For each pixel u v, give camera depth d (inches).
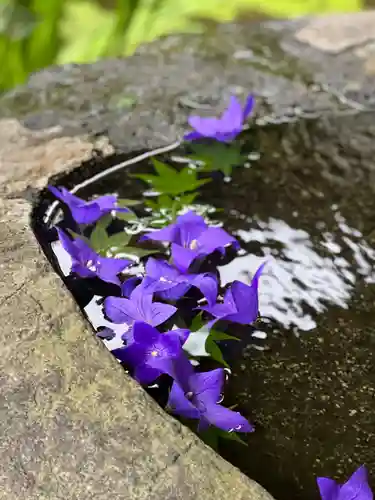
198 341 19.8
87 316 19.9
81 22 45.4
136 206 23.9
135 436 16.5
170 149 26.0
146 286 19.8
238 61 30.3
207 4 41.7
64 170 24.3
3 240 20.8
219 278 21.7
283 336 20.3
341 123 27.8
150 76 29.1
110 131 26.3
